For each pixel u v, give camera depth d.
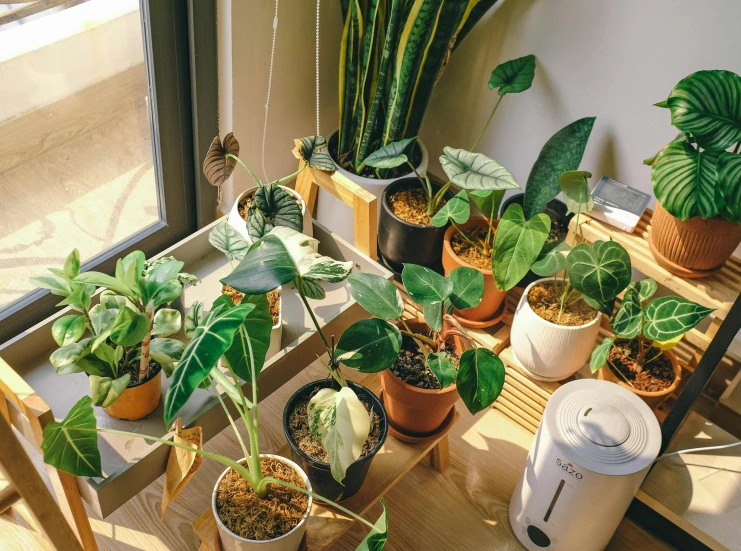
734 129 1.21
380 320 1.24
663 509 1.42
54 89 1.48
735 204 1.22
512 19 1.72
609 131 1.70
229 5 1.54
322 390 1.15
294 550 1.16
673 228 1.38
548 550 1.50
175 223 1.89
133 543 1.45
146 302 1.10
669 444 1.48
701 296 1.42
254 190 1.46
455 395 1.31
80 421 0.98
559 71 1.71
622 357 1.59
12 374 0.99
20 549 1.38
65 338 1.08
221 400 1.14
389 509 1.57
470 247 1.67
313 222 1.55
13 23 1.35
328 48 1.88
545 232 1.38
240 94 1.73
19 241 1.62
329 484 1.24
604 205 1.53
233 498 1.14
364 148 1.79
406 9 1.58
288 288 1.50
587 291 1.39
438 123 2.03
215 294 1.47
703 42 1.46
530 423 1.73
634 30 1.54
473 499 1.61
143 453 1.12
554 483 1.36
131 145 1.68
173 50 1.56
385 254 1.79
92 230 1.74
